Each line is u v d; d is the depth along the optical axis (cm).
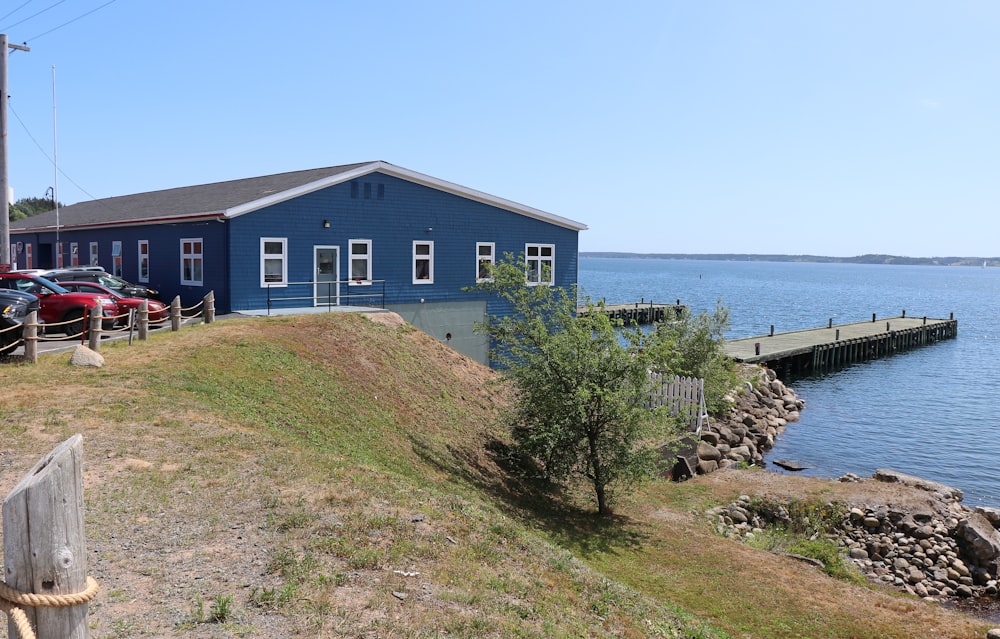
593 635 696
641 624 791
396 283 2758
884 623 1152
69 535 269
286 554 691
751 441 2714
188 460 945
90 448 949
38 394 1190
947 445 2838
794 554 1513
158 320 2164
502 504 1384
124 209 3362
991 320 9006
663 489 1838
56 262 3534
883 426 3153
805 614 1144
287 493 856
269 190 2589
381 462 1312
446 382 2048
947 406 3597
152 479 859
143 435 1030
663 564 1297
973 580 1584
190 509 785
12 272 2242
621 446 1511
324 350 1858
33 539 261
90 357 1437
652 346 1548
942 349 5925
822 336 5297
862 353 5253
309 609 594
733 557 1378
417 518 850
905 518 1725
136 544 691
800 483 1909
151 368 1438
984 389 4078
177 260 2603
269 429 1226
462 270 2942
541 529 1317
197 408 1224
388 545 756
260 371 1570
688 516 1647
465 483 1417
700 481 1933
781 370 4466
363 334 2081
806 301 12206
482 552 813
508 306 3088
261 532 743
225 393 1376
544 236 3194
